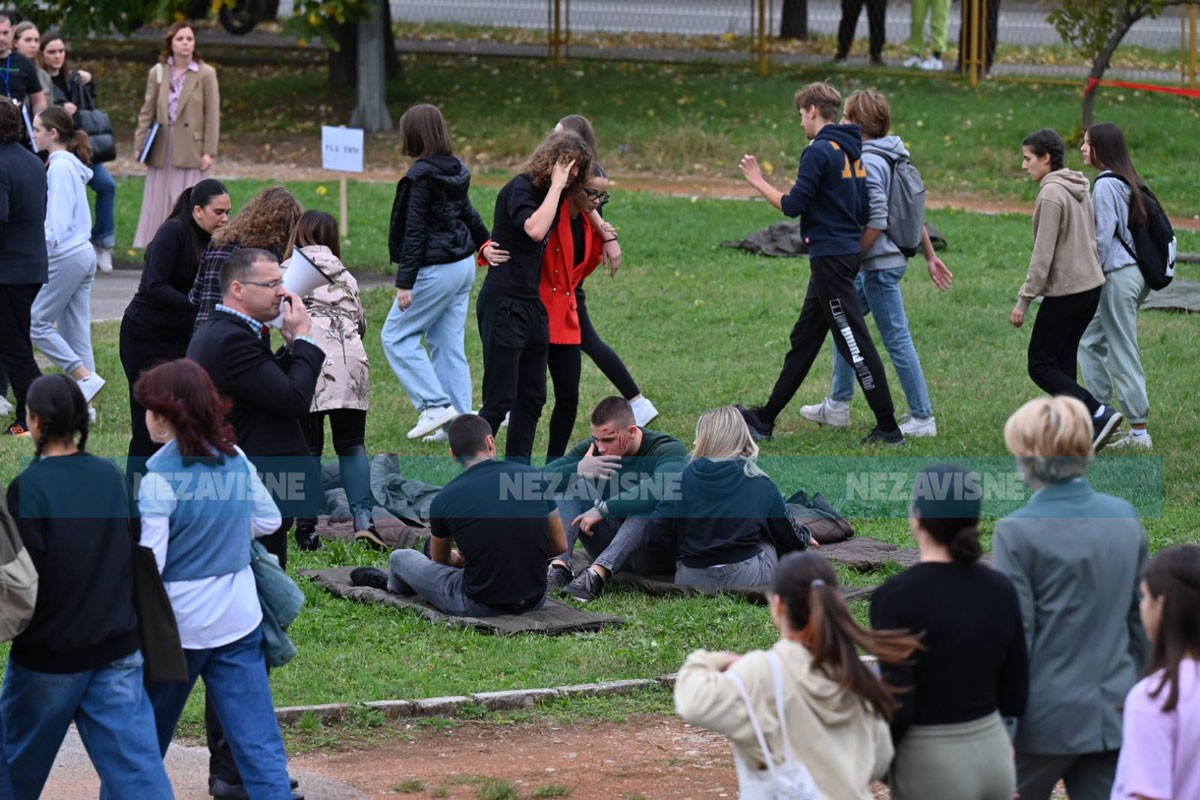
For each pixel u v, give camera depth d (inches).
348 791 487.2
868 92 919.0
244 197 1664.6
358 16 1915.6
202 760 517.7
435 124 873.5
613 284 1354.6
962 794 358.0
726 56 2362.2
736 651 611.5
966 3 2185.0
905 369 940.0
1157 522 780.0
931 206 1657.2
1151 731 339.9
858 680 337.1
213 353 510.9
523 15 2625.5
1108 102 2044.8
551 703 571.5
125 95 2198.6
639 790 494.3
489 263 781.9
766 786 340.2
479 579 638.5
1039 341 861.8
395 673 587.8
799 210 880.3
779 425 989.2
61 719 403.2
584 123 846.5
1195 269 1389.0
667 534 689.0
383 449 912.3
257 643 440.1
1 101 862.5
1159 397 1013.2
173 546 421.4
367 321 1216.2
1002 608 363.3
